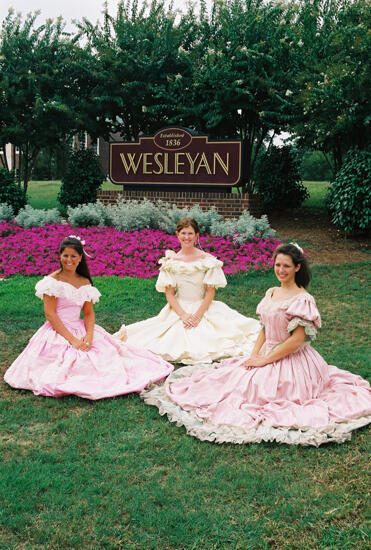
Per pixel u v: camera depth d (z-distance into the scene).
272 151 13.45
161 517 2.79
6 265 8.98
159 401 4.13
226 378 4.21
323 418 3.72
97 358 4.63
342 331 6.11
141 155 12.44
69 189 14.73
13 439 3.65
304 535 2.68
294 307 3.97
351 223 10.34
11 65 13.70
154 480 3.14
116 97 13.53
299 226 12.13
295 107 11.66
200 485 3.10
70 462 3.34
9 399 4.30
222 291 7.71
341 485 3.10
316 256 9.86
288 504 2.90
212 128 13.45
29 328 6.05
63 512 2.84
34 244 9.98
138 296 7.39
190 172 11.97
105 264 8.98
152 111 13.34
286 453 3.45
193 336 5.45
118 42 13.64
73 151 15.38
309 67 11.34
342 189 10.21
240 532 2.70
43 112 13.69
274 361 4.04
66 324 4.73
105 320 6.42
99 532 2.69
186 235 5.79
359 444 3.55
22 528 2.71
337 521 2.77
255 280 8.22
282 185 13.14
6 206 12.78
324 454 3.44
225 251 9.65
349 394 4.02
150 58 13.48
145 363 4.86
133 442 3.59
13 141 14.33
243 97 12.40
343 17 11.23
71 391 4.29
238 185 11.58
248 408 3.90
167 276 5.71
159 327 5.61
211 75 12.16
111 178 12.84
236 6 12.73
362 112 10.43
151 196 12.52
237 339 5.55
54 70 13.56
